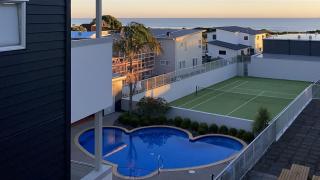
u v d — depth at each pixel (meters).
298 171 10.97
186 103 34.84
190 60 47.62
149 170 20.14
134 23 31.38
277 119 14.04
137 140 25.36
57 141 7.25
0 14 5.91
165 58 44.59
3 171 6.16
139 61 40.59
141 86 32.09
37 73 6.62
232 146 24.11
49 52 6.83
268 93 39.38
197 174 19.03
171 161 21.86
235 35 66.25
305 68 46.72
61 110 7.27
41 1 6.54
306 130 14.85
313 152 12.80
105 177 9.76
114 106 30.86
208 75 42.81
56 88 7.08
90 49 8.34
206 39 72.69
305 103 18.20
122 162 21.58
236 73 50.53
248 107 33.22
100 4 8.84
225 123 25.95
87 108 8.41
